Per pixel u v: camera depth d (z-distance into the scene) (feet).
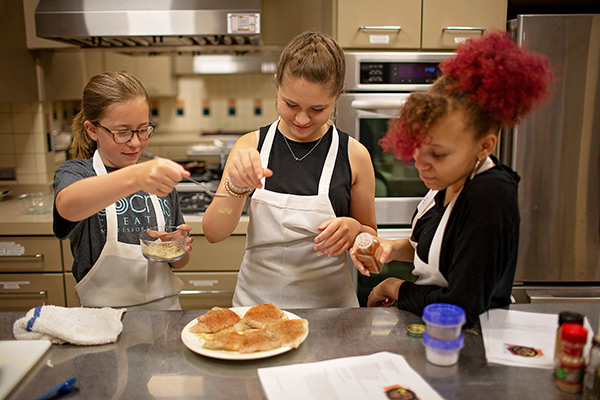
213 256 7.46
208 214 4.19
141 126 3.98
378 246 3.39
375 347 3.01
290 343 2.94
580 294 7.03
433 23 6.98
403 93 7.00
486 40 2.86
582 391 2.52
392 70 6.90
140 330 3.27
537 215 6.95
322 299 4.26
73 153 4.51
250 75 11.69
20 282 7.34
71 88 9.12
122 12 6.98
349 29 6.95
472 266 2.92
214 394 2.56
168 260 3.67
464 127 2.75
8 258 7.27
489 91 2.66
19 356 2.86
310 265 4.22
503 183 2.89
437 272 3.29
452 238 3.14
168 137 11.70
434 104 2.72
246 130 11.90
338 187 4.20
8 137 8.74
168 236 3.78
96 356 2.94
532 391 2.54
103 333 3.13
